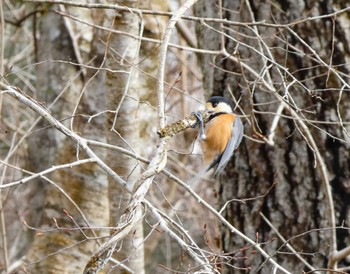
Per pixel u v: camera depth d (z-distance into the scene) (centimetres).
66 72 1630
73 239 1354
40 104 863
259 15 1084
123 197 959
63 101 1611
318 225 1063
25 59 2003
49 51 1656
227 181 1109
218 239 1148
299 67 1065
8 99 1633
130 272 917
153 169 678
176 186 1688
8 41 1994
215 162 854
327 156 1062
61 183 1375
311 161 1065
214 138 852
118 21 1011
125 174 961
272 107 1065
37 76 1684
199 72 1750
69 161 1375
